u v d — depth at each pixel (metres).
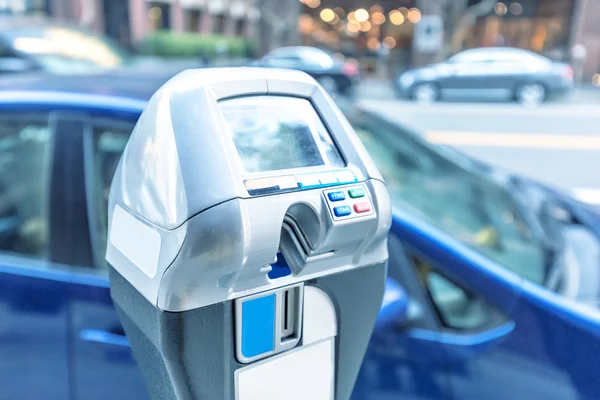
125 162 0.91
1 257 1.67
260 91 0.93
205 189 0.79
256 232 0.80
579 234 2.27
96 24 15.84
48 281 1.61
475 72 12.26
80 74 2.22
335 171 0.93
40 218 1.69
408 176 2.56
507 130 9.12
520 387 1.59
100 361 1.56
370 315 1.08
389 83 17.47
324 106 0.99
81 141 1.70
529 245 2.11
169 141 0.83
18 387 1.62
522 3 17.36
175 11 18.61
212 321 0.84
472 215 2.29
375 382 1.58
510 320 1.63
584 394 1.58
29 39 6.23
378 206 0.95
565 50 16.75
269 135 0.91
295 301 0.94
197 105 0.84
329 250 0.93
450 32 16.00
